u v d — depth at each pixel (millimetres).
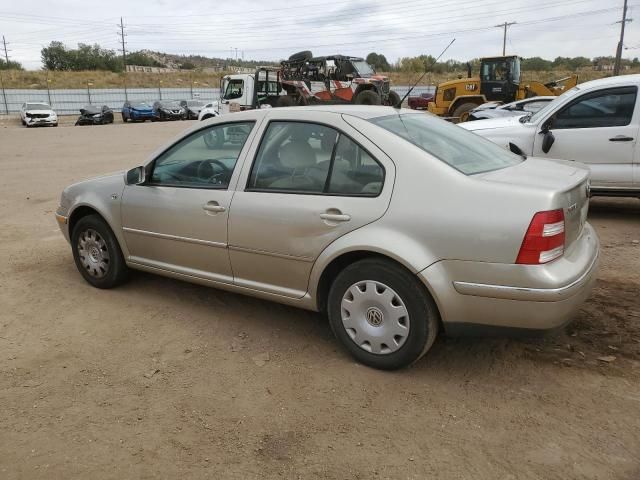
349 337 3557
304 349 3826
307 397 3240
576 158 7059
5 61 85938
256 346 3893
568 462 2637
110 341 4016
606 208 7941
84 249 5051
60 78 64062
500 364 3543
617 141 6742
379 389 3297
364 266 3369
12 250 6336
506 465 2631
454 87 22469
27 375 3555
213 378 3479
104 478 2615
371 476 2588
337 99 23234
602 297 4539
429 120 4117
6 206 8844
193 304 4656
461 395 3215
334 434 2898
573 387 3258
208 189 4070
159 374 3541
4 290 5055
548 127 7199
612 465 2611
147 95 56344
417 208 3193
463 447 2768
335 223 3428
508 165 3705
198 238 4125
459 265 3094
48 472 2660
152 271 4617
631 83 6711
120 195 4625
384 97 23438
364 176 3410
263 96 24969
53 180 11438
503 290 3010
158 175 4457
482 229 3023
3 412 3150
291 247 3627
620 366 3465
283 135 3807
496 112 15500
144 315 4457
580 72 62594
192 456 2756
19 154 16562
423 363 3580
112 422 3043
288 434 2908
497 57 21281
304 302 3707
